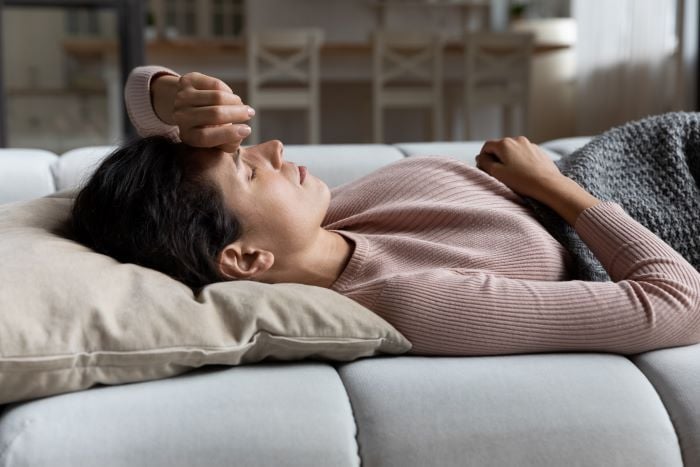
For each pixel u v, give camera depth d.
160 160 1.11
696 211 1.40
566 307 1.06
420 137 6.81
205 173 1.12
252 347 1.00
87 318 0.92
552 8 6.70
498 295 1.07
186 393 0.93
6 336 0.87
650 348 1.08
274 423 0.91
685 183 1.42
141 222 1.08
